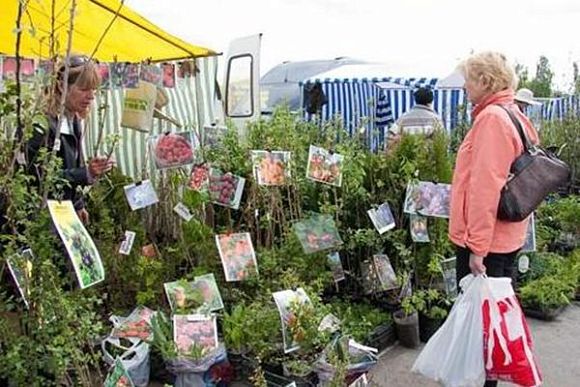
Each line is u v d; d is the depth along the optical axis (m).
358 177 3.88
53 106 2.27
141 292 3.52
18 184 1.84
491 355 2.73
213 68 5.21
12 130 1.88
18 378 1.92
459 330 2.81
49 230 1.91
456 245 2.91
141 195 3.50
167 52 4.43
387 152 4.09
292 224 3.73
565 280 4.73
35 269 1.91
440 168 3.88
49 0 3.06
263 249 3.76
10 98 1.87
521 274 4.79
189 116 5.14
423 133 4.14
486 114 2.69
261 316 3.20
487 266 2.83
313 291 3.51
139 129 3.79
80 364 2.19
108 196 3.76
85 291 2.48
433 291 3.79
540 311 4.38
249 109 6.44
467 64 2.85
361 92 9.05
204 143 3.91
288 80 11.59
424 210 3.76
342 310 3.95
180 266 3.78
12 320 1.98
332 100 9.38
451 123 7.79
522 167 2.71
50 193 2.11
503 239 2.79
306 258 3.71
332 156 3.76
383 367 3.50
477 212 2.67
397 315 3.88
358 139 4.24
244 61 6.50
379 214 3.84
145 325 3.21
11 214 1.88
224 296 3.59
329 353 2.87
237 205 3.65
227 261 3.52
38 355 1.95
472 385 2.79
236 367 3.14
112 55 4.32
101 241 3.54
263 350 3.05
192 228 3.70
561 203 6.04
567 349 3.81
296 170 3.83
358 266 4.13
